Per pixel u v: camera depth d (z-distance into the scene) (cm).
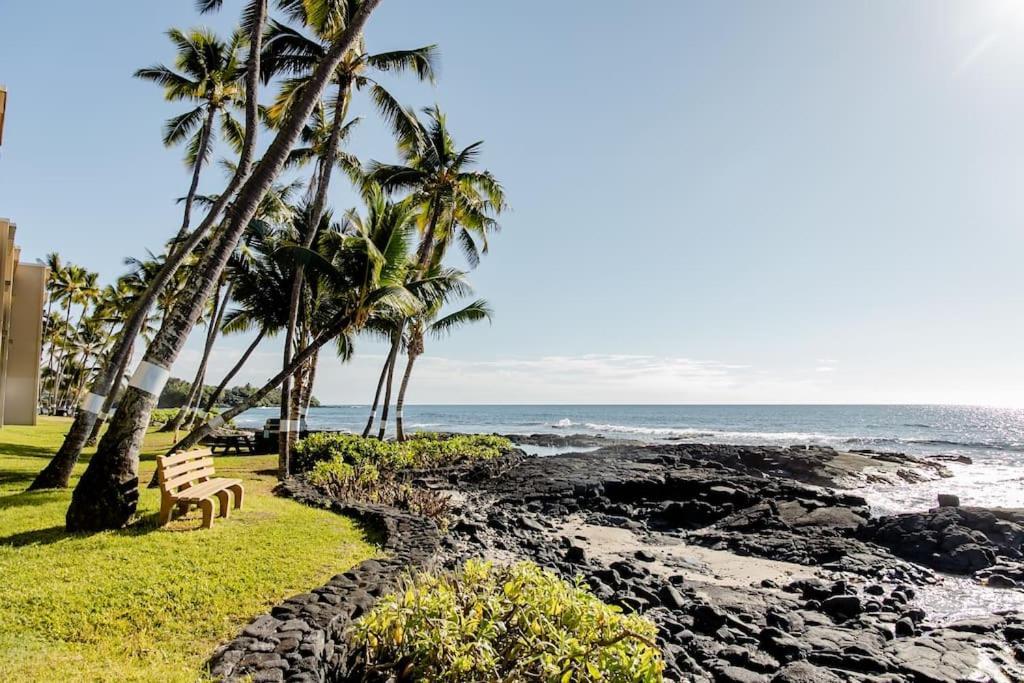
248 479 1284
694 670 588
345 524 789
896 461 2736
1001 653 654
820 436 4919
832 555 1123
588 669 337
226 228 790
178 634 425
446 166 2202
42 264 2097
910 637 705
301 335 1869
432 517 1105
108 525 656
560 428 6216
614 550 1137
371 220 1406
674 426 6631
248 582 526
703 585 902
